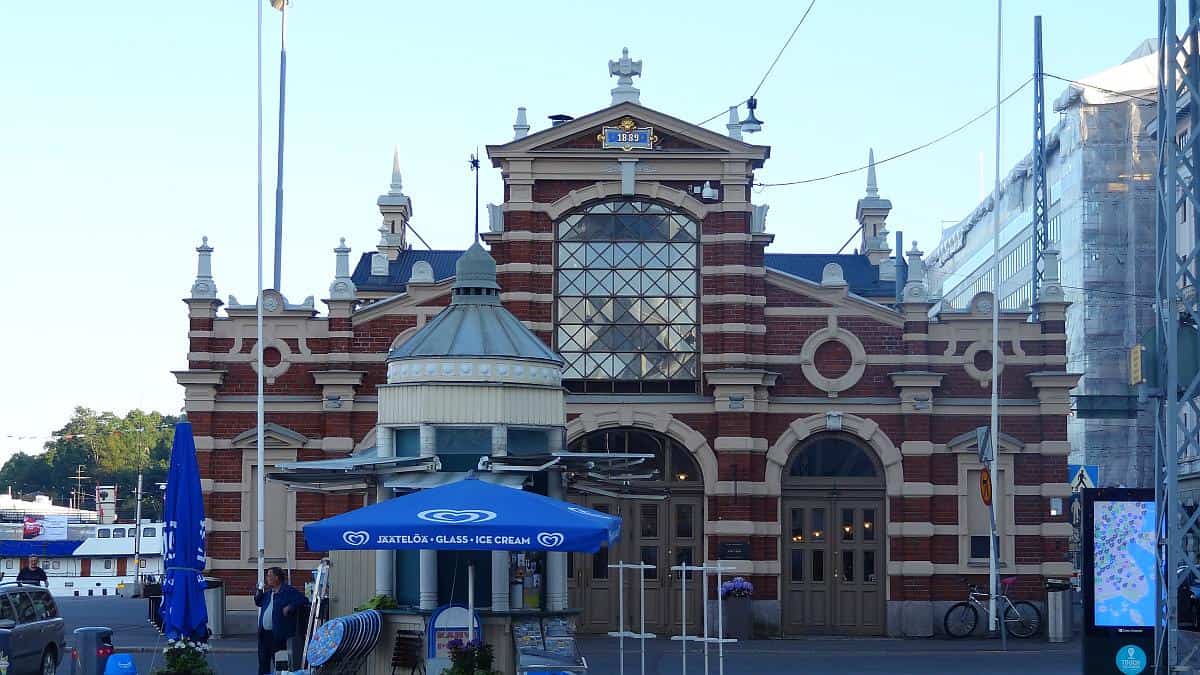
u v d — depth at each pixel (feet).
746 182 119.03
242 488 118.21
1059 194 240.94
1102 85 225.76
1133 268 222.28
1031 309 119.85
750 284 118.73
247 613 117.50
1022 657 103.65
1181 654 73.51
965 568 117.19
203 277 119.55
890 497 117.50
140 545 236.22
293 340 119.65
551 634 70.38
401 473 70.79
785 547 118.32
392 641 69.31
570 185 119.44
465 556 71.26
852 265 185.47
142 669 91.66
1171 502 66.33
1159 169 70.03
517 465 68.59
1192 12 69.72
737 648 108.68
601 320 119.34
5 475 431.43
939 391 118.52
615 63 120.98
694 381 118.83
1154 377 69.36
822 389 118.01
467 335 72.49
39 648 83.71
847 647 109.91
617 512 118.32
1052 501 116.88
